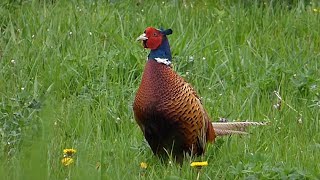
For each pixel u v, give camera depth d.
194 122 10.34
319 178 9.77
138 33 13.63
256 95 12.15
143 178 10.08
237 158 10.50
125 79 12.50
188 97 10.30
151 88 10.29
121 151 10.59
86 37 13.31
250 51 13.24
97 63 12.60
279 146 10.84
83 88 12.15
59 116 11.33
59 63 12.62
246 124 11.09
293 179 9.72
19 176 9.50
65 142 10.77
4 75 12.46
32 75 12.49
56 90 12.14
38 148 9.84
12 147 10.60
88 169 9.94
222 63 12.80
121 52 12.86
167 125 10.29
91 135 11.05
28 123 10.78
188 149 10.50
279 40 13.70
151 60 10.38
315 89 12.15
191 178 10.06
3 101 11.70
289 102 11.95
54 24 13.60
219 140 10.91
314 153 10.70
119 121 11.41
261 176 9.78
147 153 10.73
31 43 13.15
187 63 12.77
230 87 12.38
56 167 10.05
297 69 12.73
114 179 9.95
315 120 11.56
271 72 12.53
